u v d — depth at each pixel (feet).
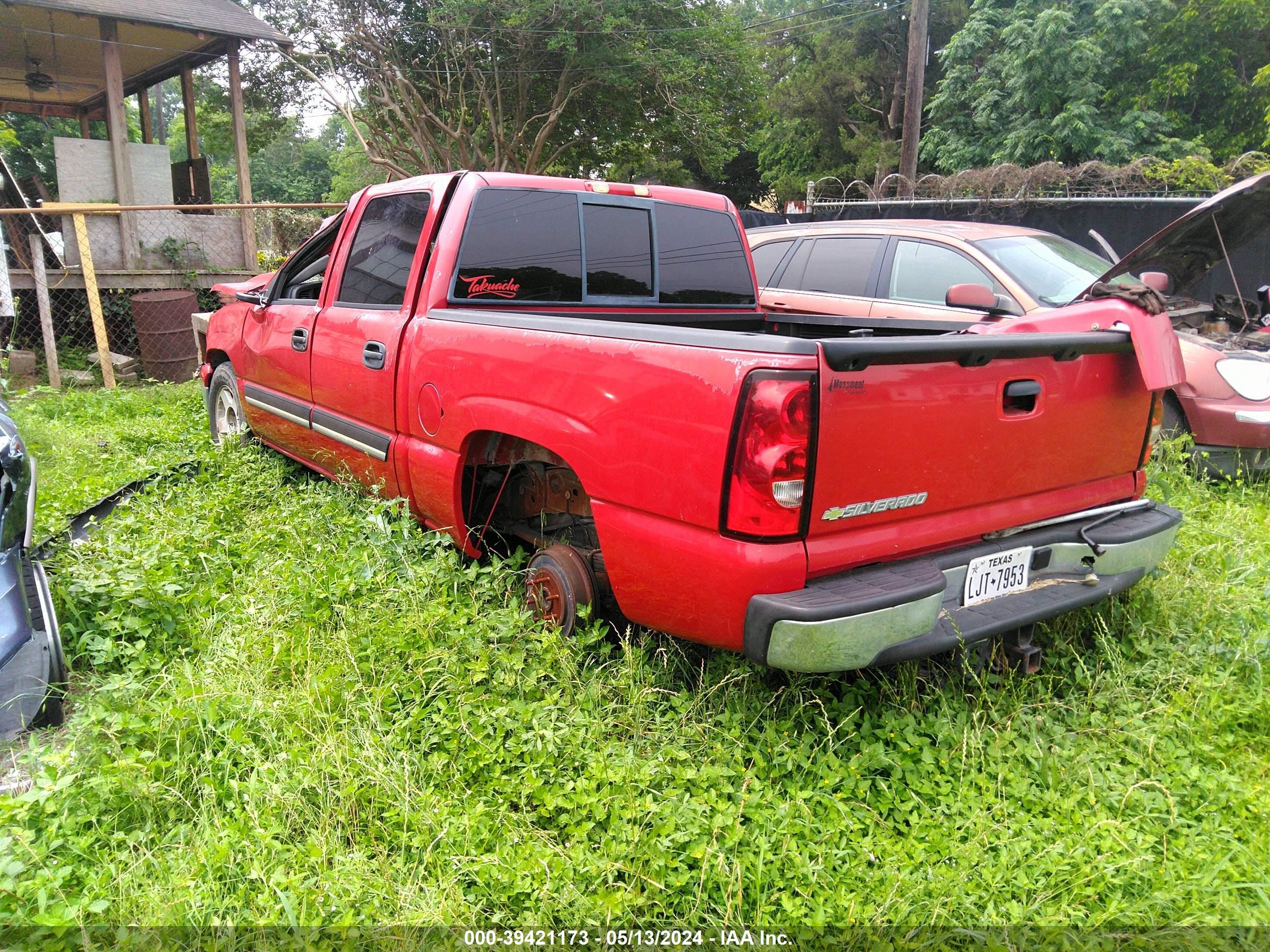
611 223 14.25
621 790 8.47
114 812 8.36
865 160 102.89
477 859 7.81
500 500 13.79
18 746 9.76
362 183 118.01
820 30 109.70
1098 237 23.00
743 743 9.41
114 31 40.42
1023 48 75.05
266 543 14.03
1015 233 21.70
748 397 8.26
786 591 8.52
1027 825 8.52
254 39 44.04
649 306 14.73
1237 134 75.66
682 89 68.28
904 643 8.86
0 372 30.58
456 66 66.85
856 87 106.52
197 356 37.47
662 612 9.52
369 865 7.64
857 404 8.43
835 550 8.73
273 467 17.76
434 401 12.57
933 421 9.05
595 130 75.31
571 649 10.75
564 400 10.30
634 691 9.95
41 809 8.18
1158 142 73.05
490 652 10.53
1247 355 19.60
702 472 8.69
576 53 63.52
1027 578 10.47
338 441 15.47
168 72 53.31
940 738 9.62
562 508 12.33
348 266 15.34
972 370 9.27
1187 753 9.67
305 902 7.18
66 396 30.17
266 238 52.29
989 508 10.05
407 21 67.36
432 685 9.99
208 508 15.40
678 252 15.08
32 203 45.06
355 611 11.54
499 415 11.29
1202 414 19.56
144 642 11.12
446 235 12.84
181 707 9.32
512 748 9.06
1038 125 75.00
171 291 39.91
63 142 40.22
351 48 67.62
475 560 13.23
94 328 38.29
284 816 8.20
